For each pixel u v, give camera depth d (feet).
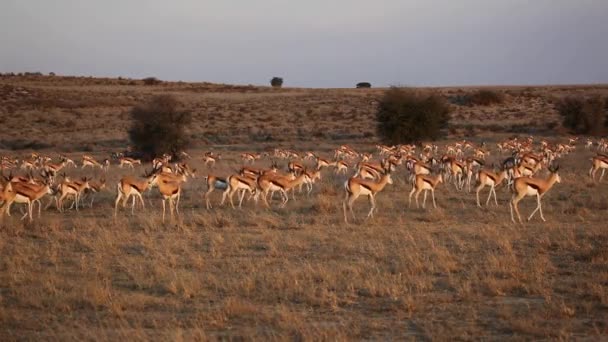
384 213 82.99
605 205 84.07
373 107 290.15
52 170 127.54
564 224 71.82
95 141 221.87
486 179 88.07
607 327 36.65
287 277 49.03
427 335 36.45
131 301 43.29
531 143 189.37
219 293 46.06
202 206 92.79
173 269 53.31
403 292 45.50
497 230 67.77
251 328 38.27
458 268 52.01
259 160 172.45
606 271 49.67
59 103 298.35
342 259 56.80
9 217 82.79
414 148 189.67
